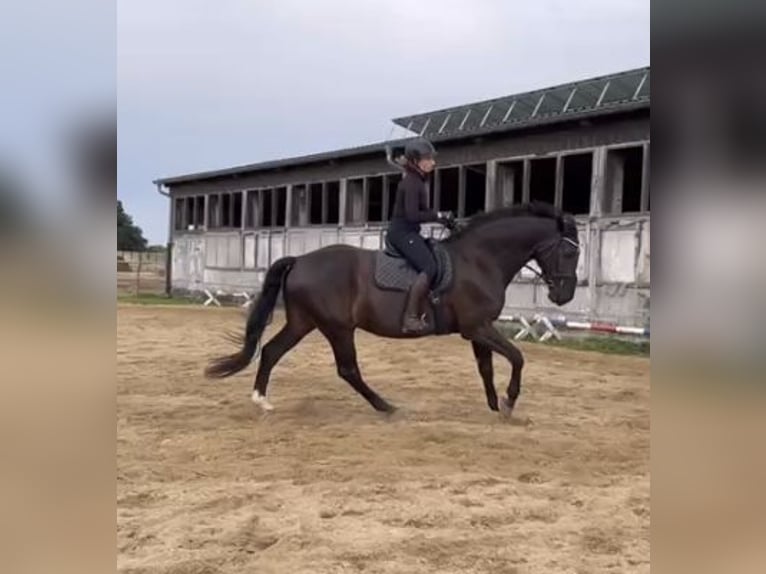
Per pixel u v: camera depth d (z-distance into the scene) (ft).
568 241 22.29
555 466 17.13
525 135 52.75
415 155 21.59
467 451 18.34
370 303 21.68
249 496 14.47
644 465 17.29
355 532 12.57
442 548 11.90
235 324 55.98
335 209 80.07
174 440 19.20
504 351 21.86
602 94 53.88
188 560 11.12
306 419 22.15
